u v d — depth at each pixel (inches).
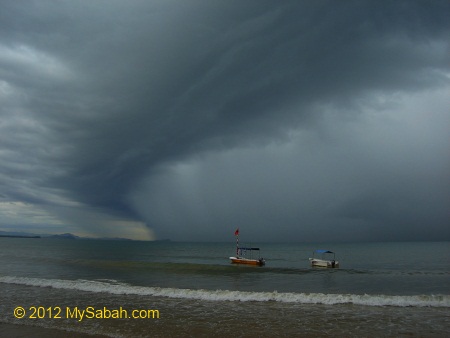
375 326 563.8
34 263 1898.4
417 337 507.2
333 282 1243.8
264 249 5851.4
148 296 815.7
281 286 1114.1
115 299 779.4
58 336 506.0
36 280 1029.2
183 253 4060.0
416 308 695.7
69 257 2647.6
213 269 1676.9
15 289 909.8
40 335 509.4
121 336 507.8
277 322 585.0
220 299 777.6
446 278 1435.8
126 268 1672.0
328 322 585.9
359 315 636.1
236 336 509.0
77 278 1255.5
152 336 508.7
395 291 1040.8
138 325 565.3
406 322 588.4
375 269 1905.8
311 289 1058.7
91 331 531.5
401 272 1718.8
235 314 639.8
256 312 657.0
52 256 2726.4
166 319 603.8
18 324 568.1
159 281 1194.6
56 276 1310.3
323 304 729.0
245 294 810.8
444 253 4128.9
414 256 3501.5
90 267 1702.8
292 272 1617.9
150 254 3661.4
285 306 709.9
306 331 534.0
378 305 719.7
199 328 548.4
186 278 1296.8
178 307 700.0
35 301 753.6
